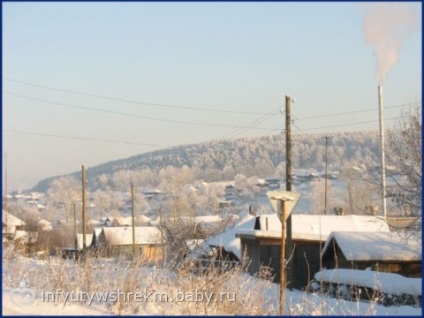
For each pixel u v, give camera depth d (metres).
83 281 17.73
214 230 67.25
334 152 118.38
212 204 117.25
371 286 29.41
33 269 19.55
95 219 136.12
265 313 17.92
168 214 93.06
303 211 100.38
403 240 36.94
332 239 42.59
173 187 101.81
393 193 33.88
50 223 109.69
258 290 19.36
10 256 21.38
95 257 21.11
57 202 119.81
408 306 25.50
